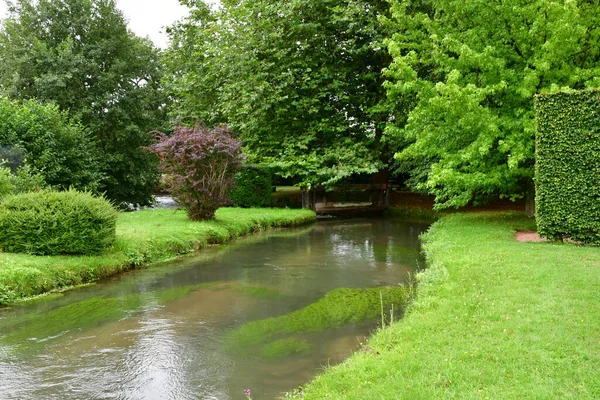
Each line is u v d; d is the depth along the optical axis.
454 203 11.47
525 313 4.59
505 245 8.33
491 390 3.10
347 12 15.56
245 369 4.05
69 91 21.84
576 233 8.27
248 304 6.12
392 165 19.75
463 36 11.05
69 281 7.18
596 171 7.95
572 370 3.33
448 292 5.63
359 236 12.77
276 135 18.11
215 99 20.12
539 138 8.49
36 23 22.83
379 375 3.52
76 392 3.62
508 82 10.53
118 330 5.12
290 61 17.03
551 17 9.48
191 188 12.47
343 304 6.06
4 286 6.30
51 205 7.80
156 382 3.80
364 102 17.78
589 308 4.65
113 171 24.03
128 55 25.22
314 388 3.50
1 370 4.05
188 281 7.48
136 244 9.02
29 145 14.45
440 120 11.52
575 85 10.02
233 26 17.80
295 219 15.51
